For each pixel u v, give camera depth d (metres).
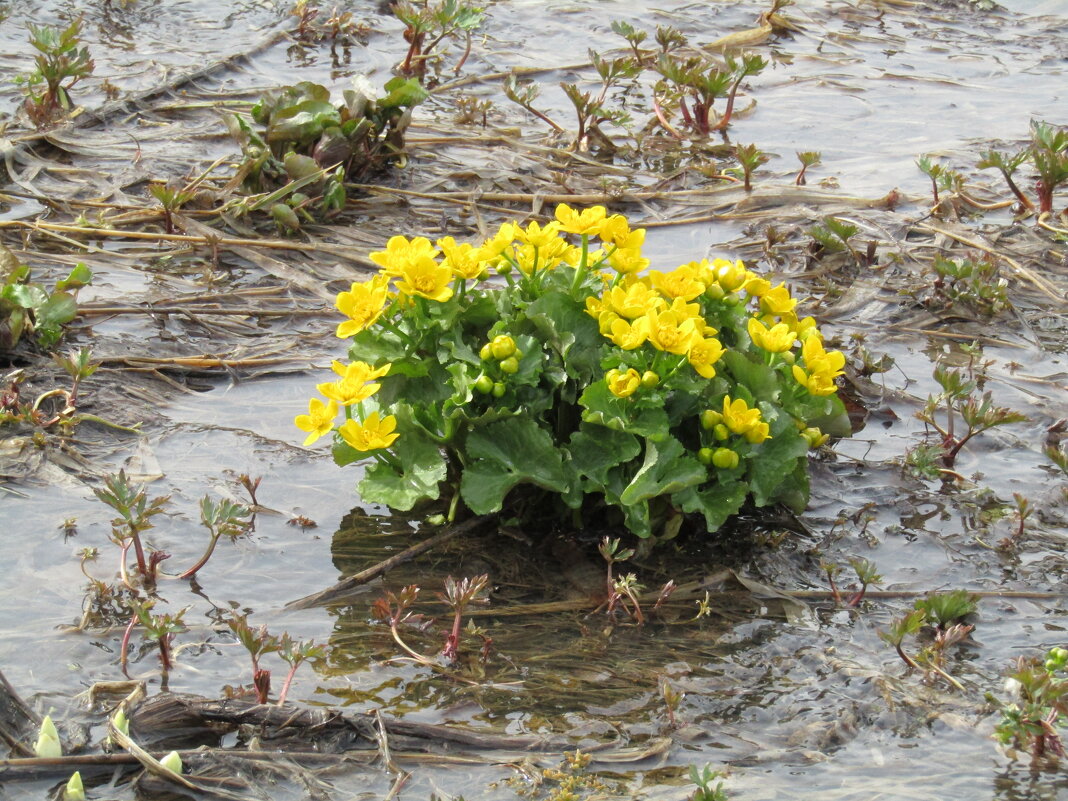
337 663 5.96
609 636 6.26
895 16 19.50
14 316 8.64
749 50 17.72
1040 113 15.50
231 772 5.20
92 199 11.71
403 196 12.44
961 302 10.56
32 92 13.22
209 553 6.56
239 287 10.37
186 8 18.05
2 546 6.73
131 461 7.69
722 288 7.26
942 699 5.82
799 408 7.17
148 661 5.91
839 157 14.15
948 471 7.96
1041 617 6.52
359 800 5.12
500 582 6.67
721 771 5.33
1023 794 5.21
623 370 6.79
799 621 6.43
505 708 5.68
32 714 5.38
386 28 17.88
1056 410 8.84
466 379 6.80
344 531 7.08
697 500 6.74
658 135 14.70
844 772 5.35
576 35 18.16
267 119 12.40
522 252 7.28
